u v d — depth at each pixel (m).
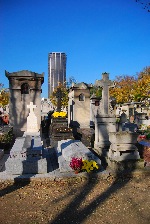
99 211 5.34
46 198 6.15
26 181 7.38
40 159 8.00
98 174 7.75
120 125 12.17
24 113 16.34
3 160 9.97
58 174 7.78
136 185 7.08
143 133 17.55
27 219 4.99
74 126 18.25
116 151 8.57
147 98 38.66
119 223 4.77
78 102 18.50
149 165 8.72
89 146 13.07
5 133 13.23
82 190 6.73
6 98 40.53
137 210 5.36
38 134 13.08
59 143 10.68
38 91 16.53
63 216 5.11
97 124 11.34
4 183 7.25
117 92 46.00
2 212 5.34
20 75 16.19
